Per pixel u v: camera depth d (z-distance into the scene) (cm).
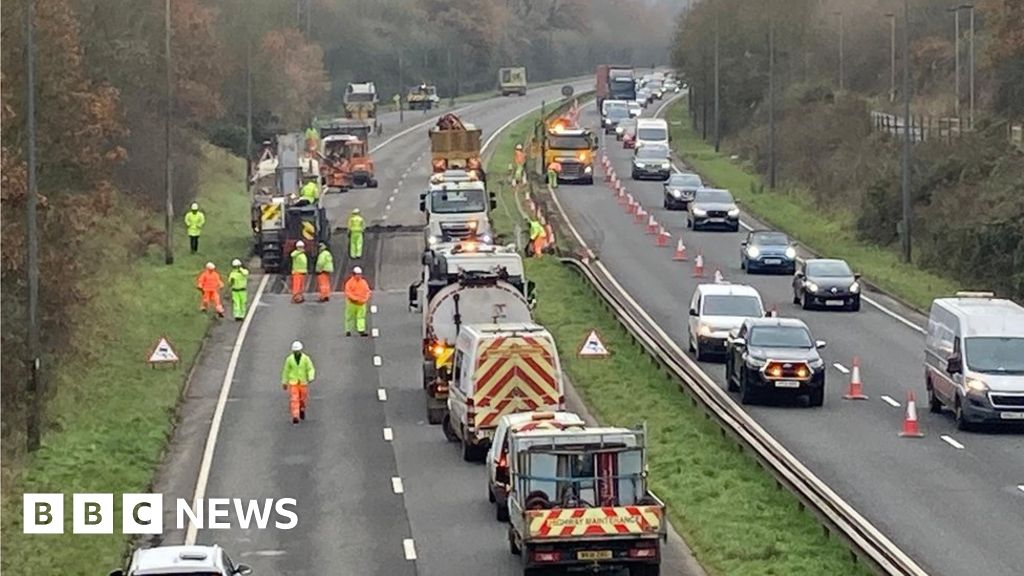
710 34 17550
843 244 9794
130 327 6650
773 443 4638
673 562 3453
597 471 3294
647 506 3206
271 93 14812
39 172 6106
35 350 4753
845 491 4038
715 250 9250
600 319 6788
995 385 4812
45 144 6116
